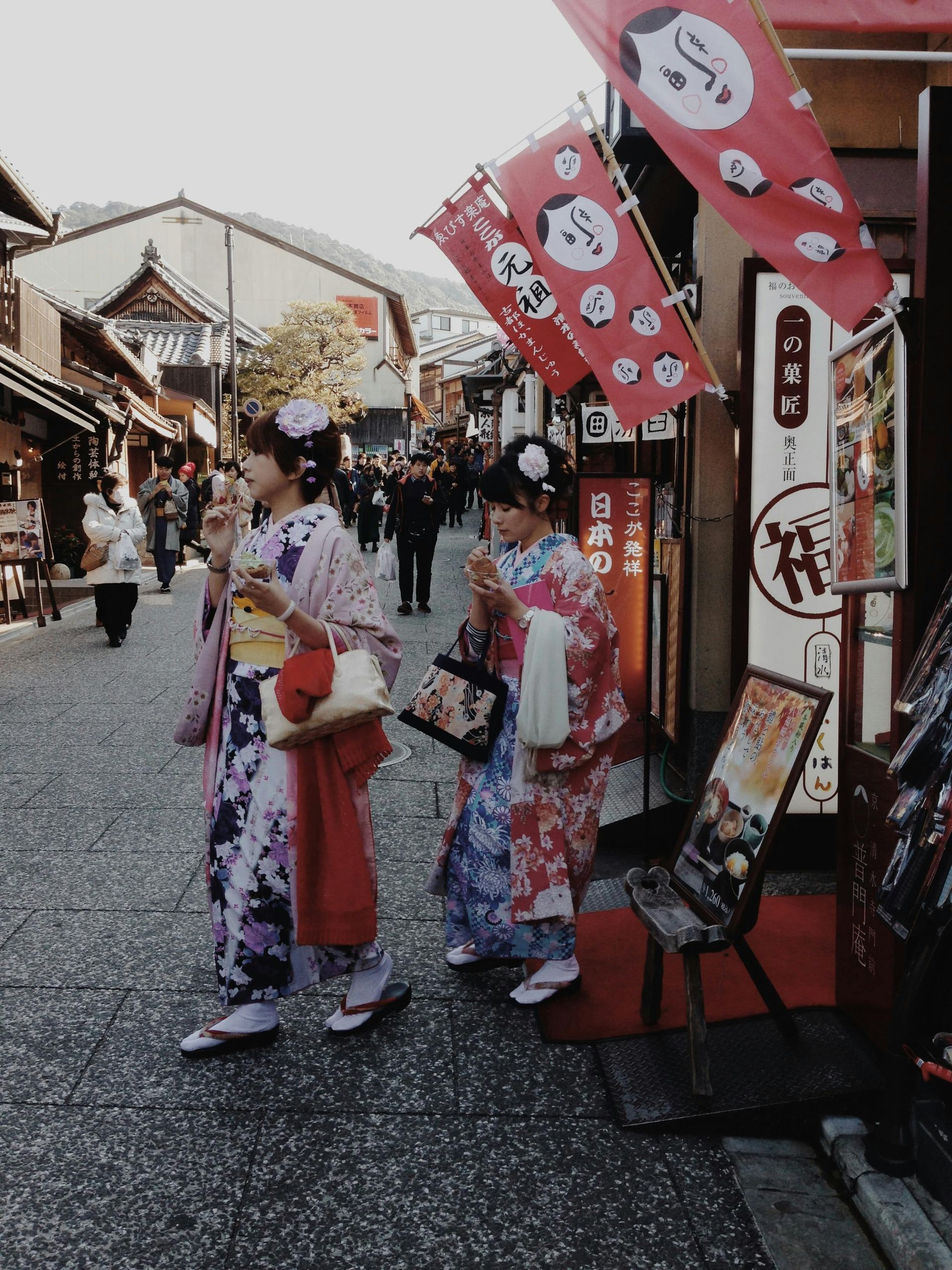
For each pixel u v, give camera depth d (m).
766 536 4.16
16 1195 2.24
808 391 4.09
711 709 4.51
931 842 2.12
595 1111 2.61
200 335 36.06
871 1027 2.75
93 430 14.66
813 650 4.21
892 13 3.28
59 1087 2.66
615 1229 2.19
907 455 2.38
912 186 4.18
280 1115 2.56
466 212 4.04
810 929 3.61
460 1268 2.06
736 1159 2.45
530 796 2.96
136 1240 2.12
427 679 3.13
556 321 4.11
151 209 55.81
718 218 4.30
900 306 2.35
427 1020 3.06
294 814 2.70
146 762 5.79
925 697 2.24
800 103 2.72
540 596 2.97
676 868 3.05
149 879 4.09
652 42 2.80
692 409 4.53
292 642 2.71
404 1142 2.46
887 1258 2.12
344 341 44.03
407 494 11.37
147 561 20.45
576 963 3.18
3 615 11.54
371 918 2.77
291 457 2.77
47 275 55.06
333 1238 2.14
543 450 2.98
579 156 3.68
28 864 4.23
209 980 3.26
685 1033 2.90
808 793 4.24
